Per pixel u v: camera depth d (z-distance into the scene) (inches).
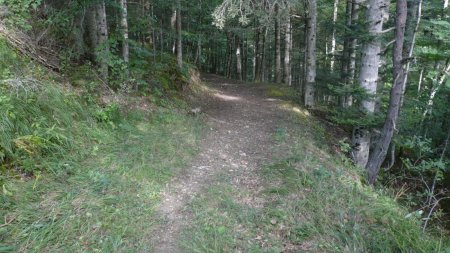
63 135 220.8
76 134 239.9
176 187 219.1
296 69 1213.7
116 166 222.4
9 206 155.1
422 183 381.7
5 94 210.8
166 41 861.2
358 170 304.8
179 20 565.0
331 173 255.1
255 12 405.7
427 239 185.5
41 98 232.5
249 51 1389.0
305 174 241.0
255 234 170.6
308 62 505.4
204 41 853.2
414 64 366.6
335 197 211.0
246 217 184.4
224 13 366.6
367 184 291.7
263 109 495.2
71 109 257.6
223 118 433.1
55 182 185.3
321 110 528.1
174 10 618.8
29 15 290.5
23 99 217.8
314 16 482.9
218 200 203.3
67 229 151.3
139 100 373.4
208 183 230.5
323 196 210.4
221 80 887.1
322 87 472.7
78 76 321.4
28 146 191.9
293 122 423.5
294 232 172.7
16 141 187.3
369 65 314.3
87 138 246.1
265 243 163.2
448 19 362.3
